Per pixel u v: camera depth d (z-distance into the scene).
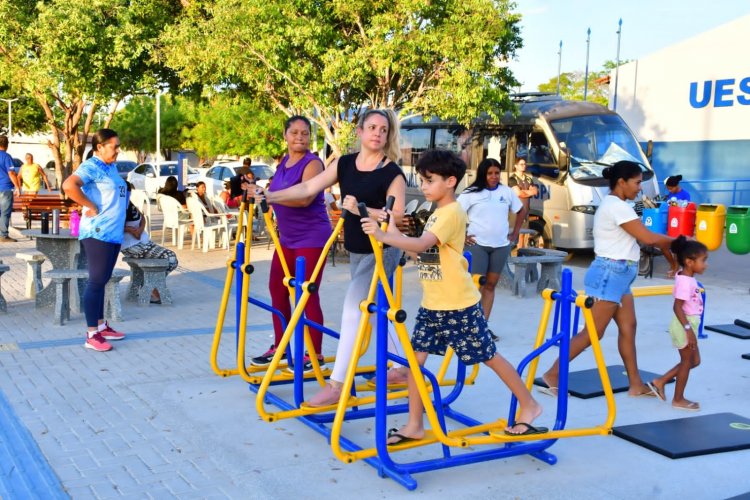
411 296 10.02
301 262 4.96
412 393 4.46
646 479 4.33
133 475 4.28
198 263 12.91
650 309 9.39
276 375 5.91
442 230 4.07
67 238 8.38
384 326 4.08
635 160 14.31
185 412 5.33
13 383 5.88
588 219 13.59
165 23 16.12
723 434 4.95
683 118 22.95
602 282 5.50
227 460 4.52
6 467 4.34
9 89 24.72
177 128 47.84
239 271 5.74
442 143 16.89
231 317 8.47
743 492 4.16
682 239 5.47
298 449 4.71
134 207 9.13
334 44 14.12
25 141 47.78
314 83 14.08
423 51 13.55
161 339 7.39
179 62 15.00
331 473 4.36
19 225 18.88
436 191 4.14
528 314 8.98
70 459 4.48
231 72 14.36
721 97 21.98
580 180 13.70
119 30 15.59
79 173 6.59
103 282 6.87
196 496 4.03
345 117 15.91
